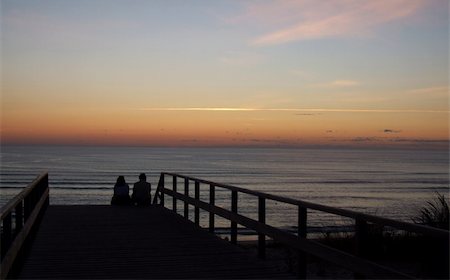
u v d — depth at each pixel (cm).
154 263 824
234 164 19875
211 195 1148
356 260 558
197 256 880
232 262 831
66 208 1666
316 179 11931
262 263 826
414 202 6906
